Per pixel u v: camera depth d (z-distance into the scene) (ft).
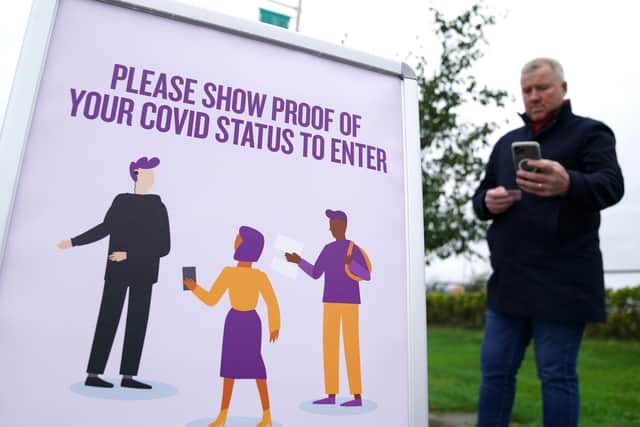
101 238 2.92
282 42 3.69
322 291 3.35
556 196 5.30
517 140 6.29
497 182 6.40
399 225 3.73
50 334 2.71
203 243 3.12
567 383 5.06
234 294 3.12
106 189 2.99
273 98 3.58
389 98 4.01
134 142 3.11
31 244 2.77
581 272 5.16
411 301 3.58
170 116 3.24
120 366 2.79
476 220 11.42
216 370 2.97
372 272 3.54
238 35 3.60
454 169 11.43
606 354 18.10
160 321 2.91
